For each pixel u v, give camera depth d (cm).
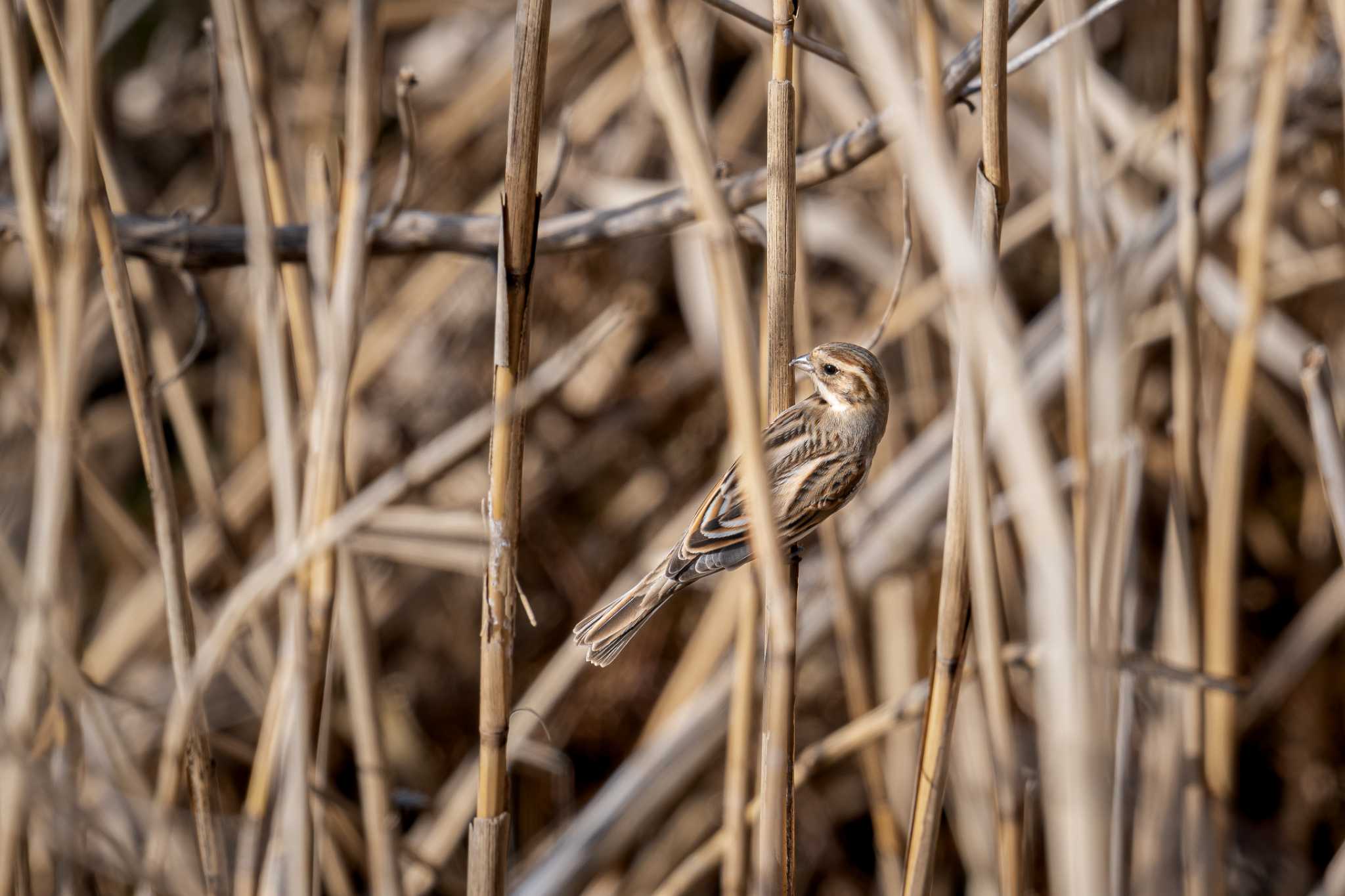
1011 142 926
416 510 827
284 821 539
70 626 605
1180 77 657
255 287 658
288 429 570
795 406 647
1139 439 725
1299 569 1095
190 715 508
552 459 1123
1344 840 1052
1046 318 886
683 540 592
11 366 1018
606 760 1090
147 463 525
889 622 880
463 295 1140
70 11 473
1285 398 1041
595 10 1095
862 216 1055
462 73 1162
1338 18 544
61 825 496
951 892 959
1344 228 931
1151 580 1090
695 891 979
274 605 977
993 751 470
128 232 636
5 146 864
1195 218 666
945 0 879
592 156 1128
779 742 388
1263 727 1095
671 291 1149
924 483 844
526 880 761
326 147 1095
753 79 1047
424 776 1070
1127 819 739
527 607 446
